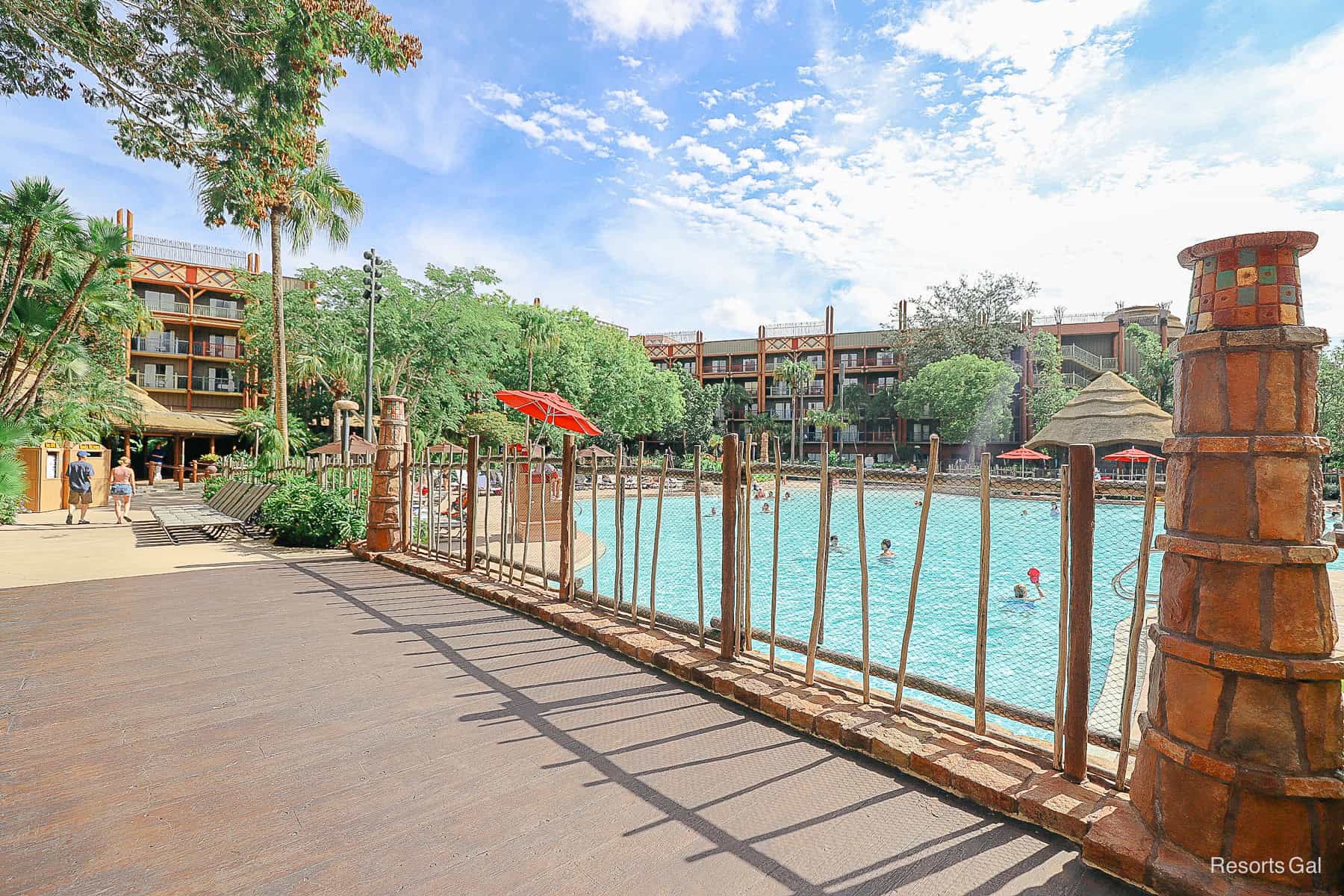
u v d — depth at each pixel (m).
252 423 20.66
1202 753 1.78
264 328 28.05
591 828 2.08
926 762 2.44
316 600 5.32
